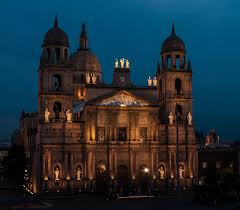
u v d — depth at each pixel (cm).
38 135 12275
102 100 12162
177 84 13175
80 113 13162
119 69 13488
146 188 12081
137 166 12212
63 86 12231
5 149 19588
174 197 10681
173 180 12400
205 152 14700
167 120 12694
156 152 12306
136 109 12288
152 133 12325
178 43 13075
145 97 13562
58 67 12238
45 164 11700
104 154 12119
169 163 12444
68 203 9300
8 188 14650
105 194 11181
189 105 12888
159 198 10475
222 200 8938
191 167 12538
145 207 8200
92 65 15525
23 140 16525
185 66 13088
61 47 12356
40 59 12306
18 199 10450
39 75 12419
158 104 13175
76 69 15375
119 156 12175
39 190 11831
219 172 11931
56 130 11956
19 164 13462
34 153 13175
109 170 11975
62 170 11856
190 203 8825
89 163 11931
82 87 14975
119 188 11562
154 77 14675
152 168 12212
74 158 11988
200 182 14475
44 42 12381
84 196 11031
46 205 8844
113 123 12169
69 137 11994
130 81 13525
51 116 12050
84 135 12081
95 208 8112
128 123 12262
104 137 12144
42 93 12050
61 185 11762
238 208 7538
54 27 12569
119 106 12188
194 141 12675
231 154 14775
